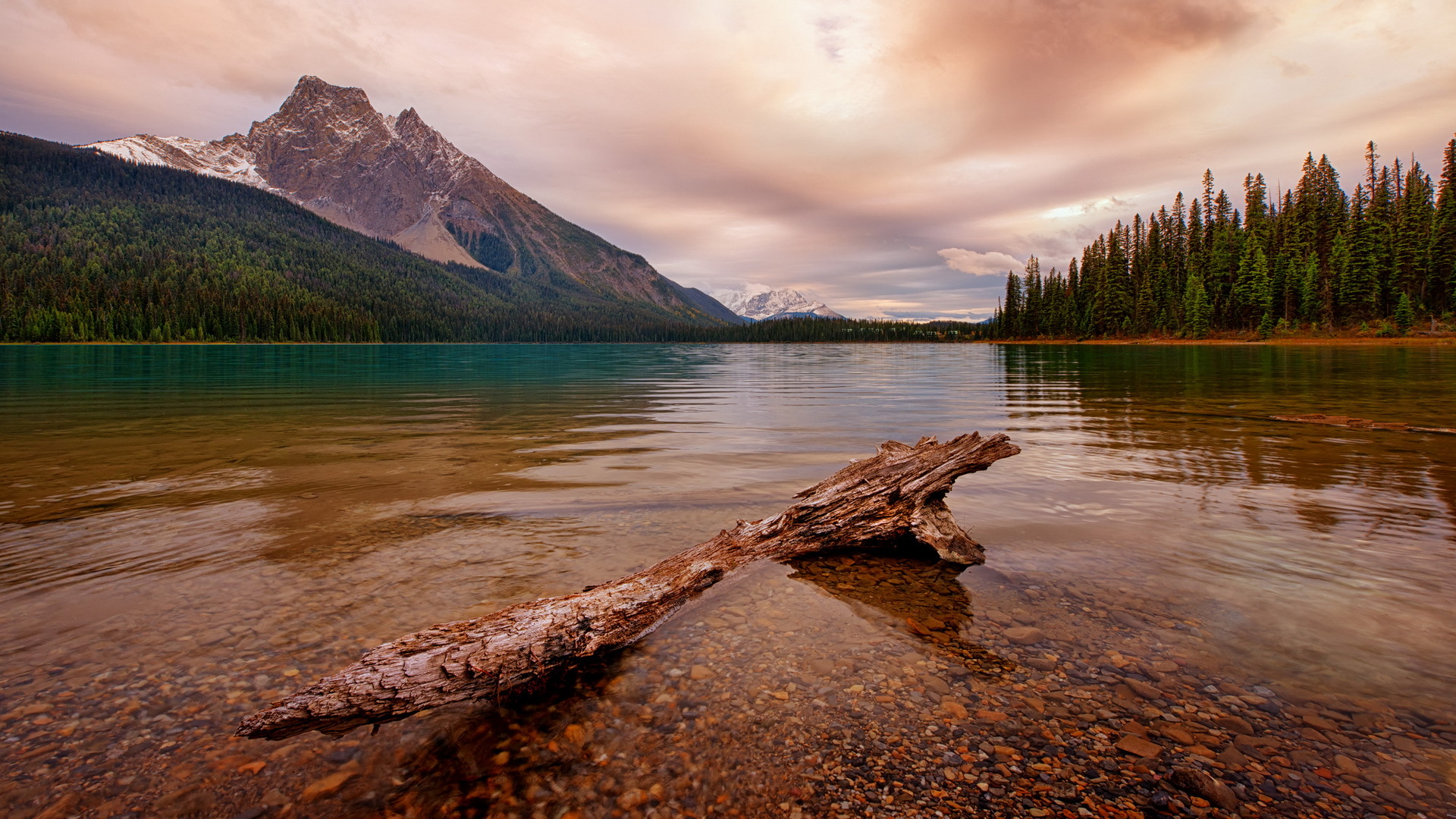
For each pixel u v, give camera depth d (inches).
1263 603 169.2
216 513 262.4
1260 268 3122.5
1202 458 377.4
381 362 2092.8
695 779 106.3
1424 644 144.3
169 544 219.1
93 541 221.1
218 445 435.5
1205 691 127.8
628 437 484.7
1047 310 4653.1
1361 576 187.0
